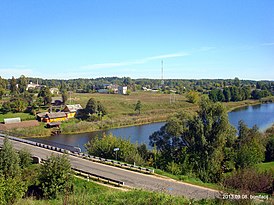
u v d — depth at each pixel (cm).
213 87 19862
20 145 4981
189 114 4325
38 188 2558
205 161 3834
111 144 4272
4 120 8181
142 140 6594
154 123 9150
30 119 8831
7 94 12625
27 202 1795
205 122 4088
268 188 2348
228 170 3969
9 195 1709
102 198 1675
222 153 3988
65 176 2480
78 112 9588
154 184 2891
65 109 9656
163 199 1608
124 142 4316
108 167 3572
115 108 11162
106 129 8212
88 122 8581
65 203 1444
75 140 6844
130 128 8325
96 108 9506
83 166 3597
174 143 4241
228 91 13575
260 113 10156
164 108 11619
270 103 13988
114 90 17312
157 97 14850
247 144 4422
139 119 9325
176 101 13125
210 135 4006
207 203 1574
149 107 11662
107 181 2898
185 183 2969
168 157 4078
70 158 4006
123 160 4062
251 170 2742
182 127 4194
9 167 2889
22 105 9731
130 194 1745
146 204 1555
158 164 3941
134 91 18950
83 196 1588
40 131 7550
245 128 4931
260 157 4303
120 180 3025
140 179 3073
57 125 8262
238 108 11994
